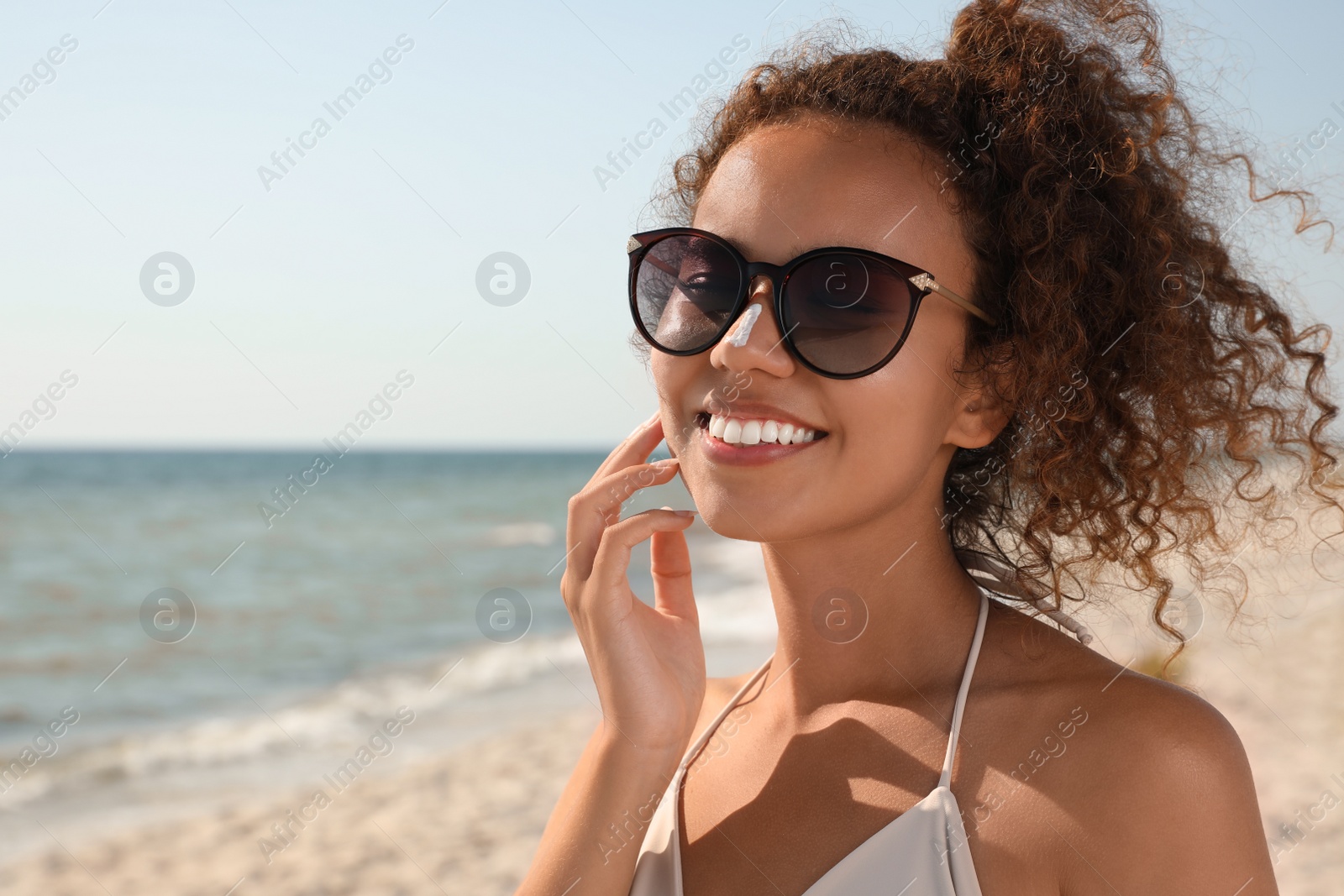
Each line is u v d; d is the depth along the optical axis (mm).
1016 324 1638
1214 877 1287
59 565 30781
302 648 19594
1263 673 11539
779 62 1945
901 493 1551
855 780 1590
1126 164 1755
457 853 8172
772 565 1789
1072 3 1862
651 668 1755
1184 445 1787
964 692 1551
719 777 1799
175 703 15398
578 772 1807
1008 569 1901
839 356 1485
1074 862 1333
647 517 1793
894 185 1558
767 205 1575
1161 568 1917
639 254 1705
